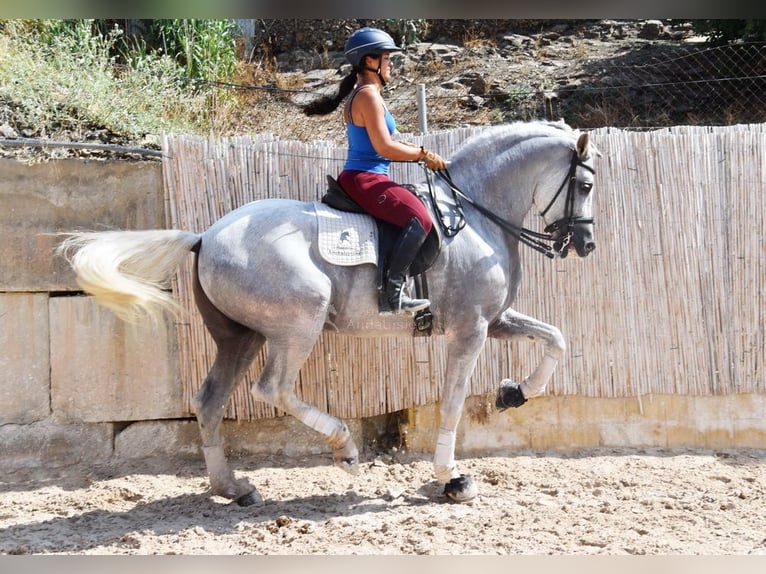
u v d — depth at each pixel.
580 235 5.02
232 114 8.86
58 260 5.42
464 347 4.85
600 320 5.94
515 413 5.95
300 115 9.21
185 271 5.49
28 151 5.52
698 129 6.10
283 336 4.51
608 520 4.58
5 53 6.99
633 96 9.34
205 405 4.84
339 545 4.20
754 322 6.05
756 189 6.05
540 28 11.01
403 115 9.10
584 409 6.00
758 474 5.50
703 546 4.14
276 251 4.46
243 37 10.57
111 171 5.50
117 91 7.28
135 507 4.86
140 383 5.53
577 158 4.96
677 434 6.05
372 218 4.70
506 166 5.04
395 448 5.86
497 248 4.96
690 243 6.01
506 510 4.76
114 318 5.48
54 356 5.43
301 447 5.75
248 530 4.44
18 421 5.39
